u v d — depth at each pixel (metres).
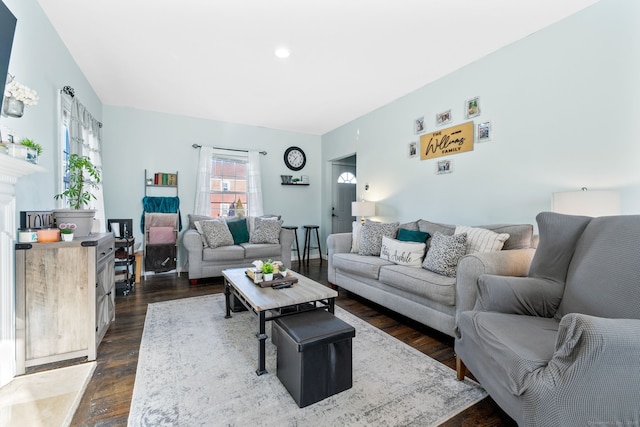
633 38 1.89
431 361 1.86
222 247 3.87
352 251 3.52
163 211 4.27
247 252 3.92
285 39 2.49
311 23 2.28
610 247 1.29
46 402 1.44
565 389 0.90
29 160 1.66
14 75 1.74
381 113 4.16
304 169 5.61
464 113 2.99
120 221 3.66
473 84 2.90
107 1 2.03
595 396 0.88
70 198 2.54
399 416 1.36
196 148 4.63
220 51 2.68
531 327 1.27
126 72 3.09
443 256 2.34
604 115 2.03
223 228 4.05
